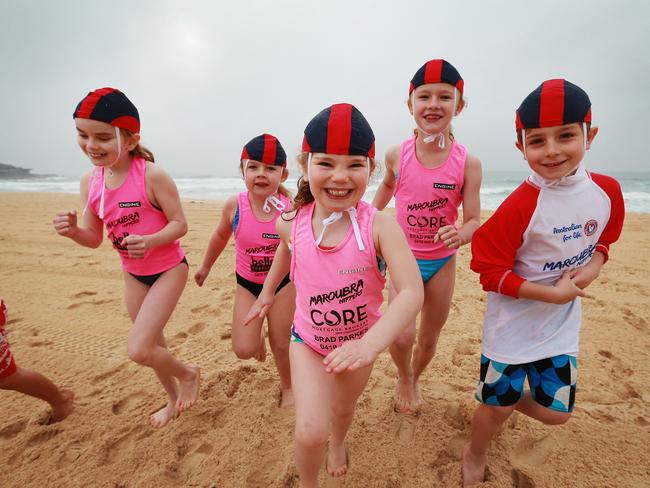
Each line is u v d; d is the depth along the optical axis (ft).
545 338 6.50
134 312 9.21
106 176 8.46
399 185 9.09
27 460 8.36
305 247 6.41
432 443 8.54
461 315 15.03
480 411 7.08
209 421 9.50
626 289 17.16
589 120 5.65
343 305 6.36
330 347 6.70
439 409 9.55
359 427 9.08
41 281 19.67
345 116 5.72
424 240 8.98
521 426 8.83
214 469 8.06
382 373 11.19
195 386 9.55
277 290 9.36
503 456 8.07
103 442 8.79
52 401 9.32
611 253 22.98
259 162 9.21
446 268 8.91
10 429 9.33
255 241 9.59
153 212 8.58
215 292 17.95
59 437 9.01
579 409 9.44
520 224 6.10
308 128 6.06
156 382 11.07
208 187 96.43
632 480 7.50
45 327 14.67
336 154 5.70
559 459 8.01
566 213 6.00
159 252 8.77
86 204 8.87
